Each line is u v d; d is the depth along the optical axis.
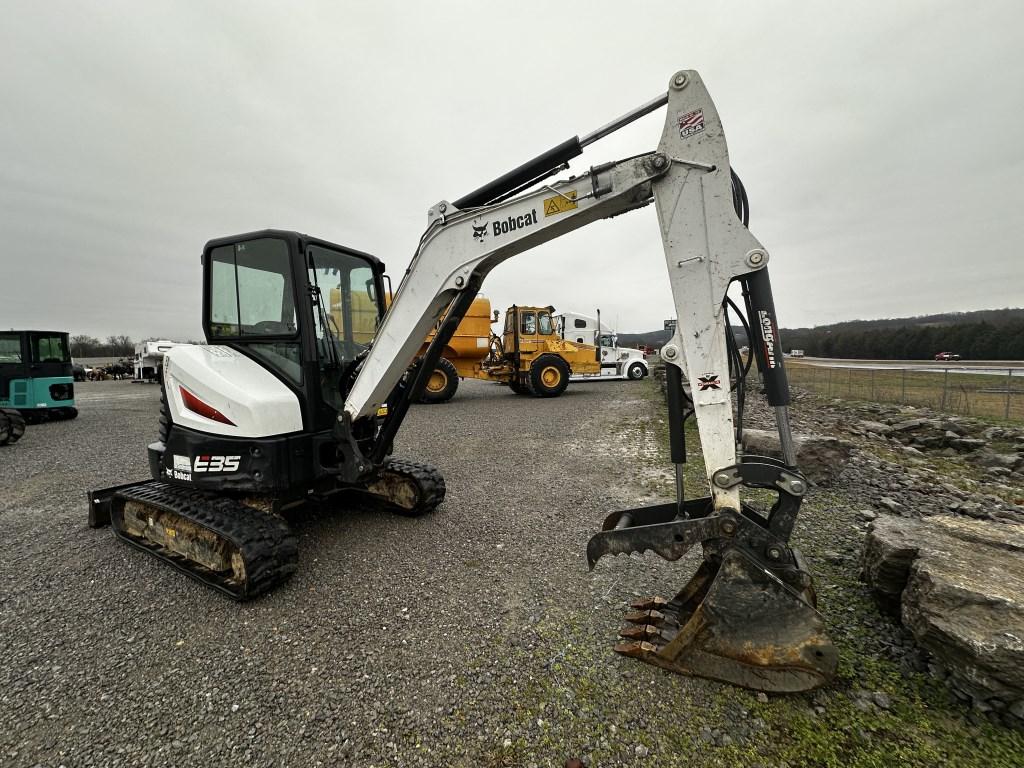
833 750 1.77
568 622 2.66
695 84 2.35
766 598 2.12
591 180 2.63
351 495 4.74
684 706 2.01
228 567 3.07
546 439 7.89
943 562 2.24
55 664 2.39
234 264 3.69
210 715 2.04
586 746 1.84
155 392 21.30
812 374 24.95
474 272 3.08
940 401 14.45
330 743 1.89
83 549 3.77
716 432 2.34
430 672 2.28
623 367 21.48
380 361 3.39
